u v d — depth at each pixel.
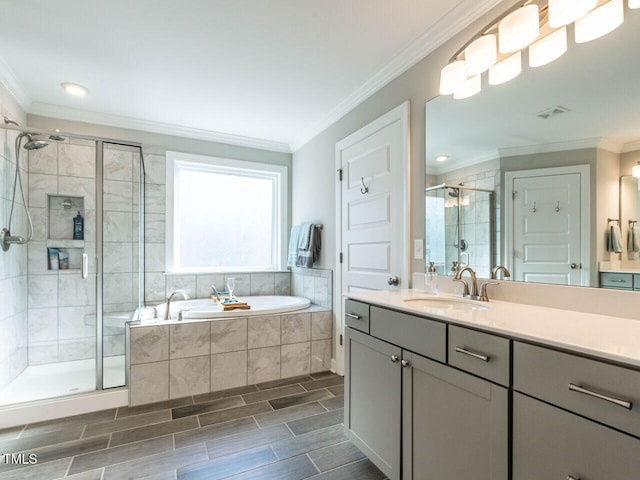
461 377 1.10
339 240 2.77
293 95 2.57
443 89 1.63
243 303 2.85
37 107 2.72
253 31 1.80
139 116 3.02
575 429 0.80
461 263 1.71
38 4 1.59
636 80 1.12
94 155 2.49
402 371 1.35
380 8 1.62
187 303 3.14
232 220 3.69
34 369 2.29
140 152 2.68
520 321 1.07
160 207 3.25
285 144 3.79
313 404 2.25
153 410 2.16
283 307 2.78
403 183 2.05
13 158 2.27
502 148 1.51
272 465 1.61
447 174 1.78
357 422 1.62
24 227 2.34
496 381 0.99
